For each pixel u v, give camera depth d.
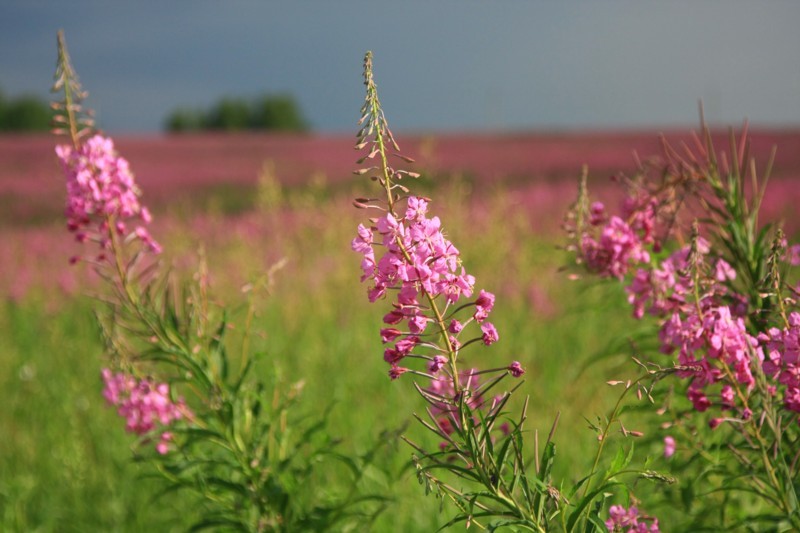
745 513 2.91
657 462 2.84
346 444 5.06
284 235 11.52
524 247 10.16
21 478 5.30
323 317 8.34
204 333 3.01
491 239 10.15
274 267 3.27
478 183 26.08
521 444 1.89
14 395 6.99
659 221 2.92
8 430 6.27
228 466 2.96
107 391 3.20
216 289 7.69
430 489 1.84
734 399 2.09
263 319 7.95
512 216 12.14
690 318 2.09
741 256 2.71
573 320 7.61
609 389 5.49
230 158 37.75
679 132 43.56
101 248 3.01
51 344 8.26
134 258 3.05
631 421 3.57
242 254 9.69
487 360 7.03
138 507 4.83
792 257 2.60
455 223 10.28
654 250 2.84
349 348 7.48
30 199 25.20
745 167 2.84
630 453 1.87
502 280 9.17
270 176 10.56
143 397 3.13
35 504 5.16
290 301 8.41
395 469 4.32
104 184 2.95
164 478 3.02
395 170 1.79
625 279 2.95
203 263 3.13
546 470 1.92
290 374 6.64
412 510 4.14
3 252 13.45
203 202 24.31
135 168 33.94
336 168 32.16
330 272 9.87
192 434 2.91
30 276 10.99
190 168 33.81
